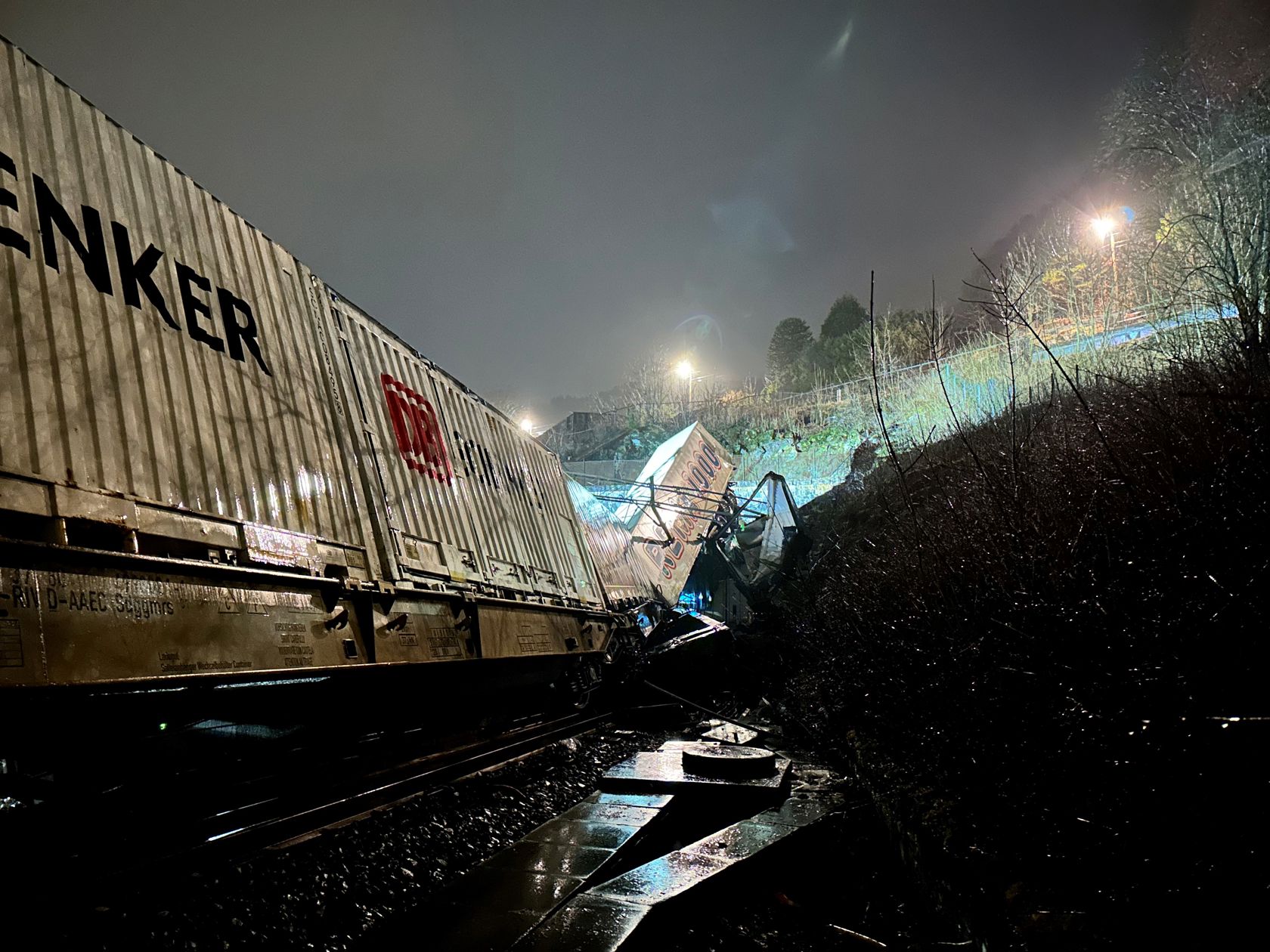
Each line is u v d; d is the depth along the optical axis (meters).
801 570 19.19
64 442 4.15
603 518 16.64
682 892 4.94
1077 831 3.90
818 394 40.22
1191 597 3.96
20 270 4.19
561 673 11.88
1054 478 6.05
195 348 5.46
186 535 4.79
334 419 7.12
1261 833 2.94
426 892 5.02
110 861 4.26
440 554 8.30
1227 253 7.58
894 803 6.08
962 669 5.59
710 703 13.98
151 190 5.53
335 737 6.76
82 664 3.80
